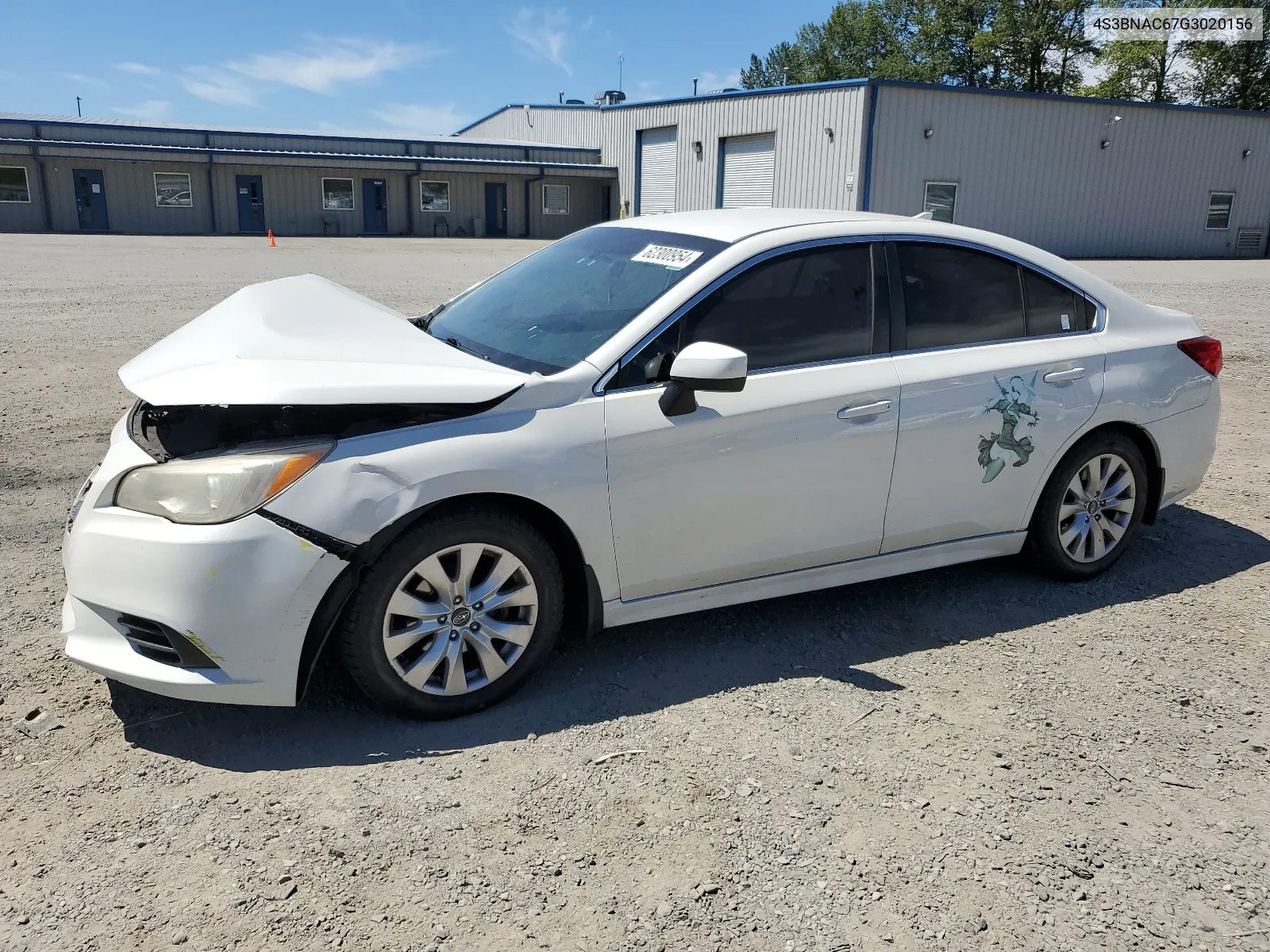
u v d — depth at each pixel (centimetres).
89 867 239
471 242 3253
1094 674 353
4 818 257
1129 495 435
